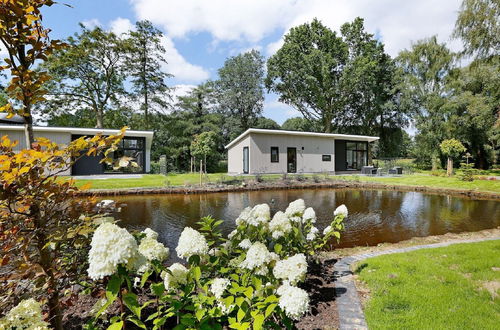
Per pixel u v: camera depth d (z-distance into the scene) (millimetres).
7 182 1141
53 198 1417
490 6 14289
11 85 1381
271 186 12695
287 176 14945
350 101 26844
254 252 1771
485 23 14406
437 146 22219
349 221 6543
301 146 18047
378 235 5355
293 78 24875
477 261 3303
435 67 21703
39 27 1438
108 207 1771
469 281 2793
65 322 1886
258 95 31094
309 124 29656
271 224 2418
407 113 25078
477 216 7133
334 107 26219
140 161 16047
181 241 1708
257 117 31938
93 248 1102
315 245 3148
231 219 6480
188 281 1658
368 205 8750
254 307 1608
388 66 26266
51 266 1432
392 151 28000
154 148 25922
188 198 9977
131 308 1206
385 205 8758
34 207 1347
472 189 11188
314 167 18453
